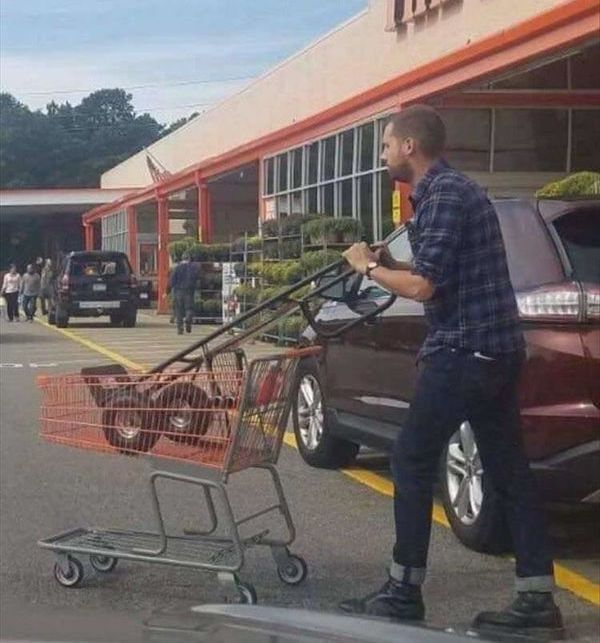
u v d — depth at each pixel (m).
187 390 5.91
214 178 34.78
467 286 5.19
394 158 5.34
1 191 55.16
